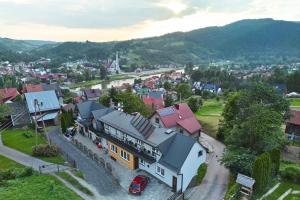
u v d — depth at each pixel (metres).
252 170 37.25
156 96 115.56
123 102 69.88
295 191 37.69
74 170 43.97
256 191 36.56
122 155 48.34
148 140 43.59
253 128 42.50
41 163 46.69
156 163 42.44
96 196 37.22
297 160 49.69
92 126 59.94
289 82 137.62
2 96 91.56
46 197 33.88
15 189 35.88
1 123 70.56
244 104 50.25
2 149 53.06
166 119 59.56
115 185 40.50
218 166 47.72
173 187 39.72
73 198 34.88
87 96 114.62
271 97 51.56
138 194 38.25
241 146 44.31
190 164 40.78
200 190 39.66
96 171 44.56
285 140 52.25
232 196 34.69
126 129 48.50
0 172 39.75
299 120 62.34
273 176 41.28
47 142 57.66
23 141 57.91
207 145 58.69
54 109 77.06
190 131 58.53
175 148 41.69
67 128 65.62
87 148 54.41
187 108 66.88
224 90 165.62
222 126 61.88
